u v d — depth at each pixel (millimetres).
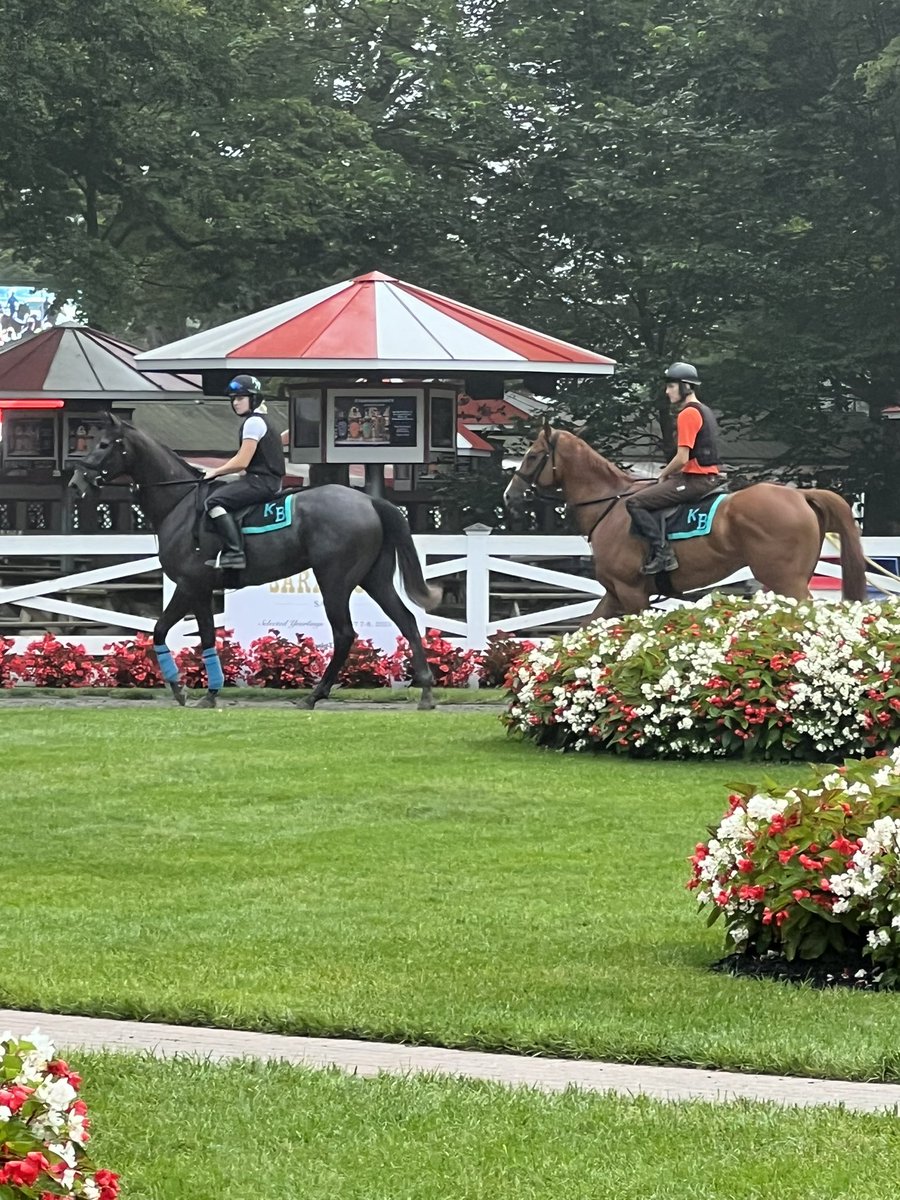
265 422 19234
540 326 37031
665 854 11562
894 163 35156
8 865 11328
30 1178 4617
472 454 34969
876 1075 6762
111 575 22828
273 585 22219
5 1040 5000
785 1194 5461
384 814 12898
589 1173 5676
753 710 15047
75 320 43125
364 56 41875
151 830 12344
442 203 35656
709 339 36719
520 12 39406
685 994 8055
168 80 36125
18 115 33594
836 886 8234
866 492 37469
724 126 35688
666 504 18781
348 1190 5602
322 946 9133
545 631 24203
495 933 9461
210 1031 7531
